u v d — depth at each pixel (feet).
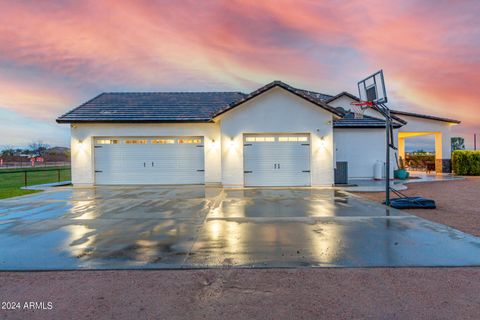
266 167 41.78
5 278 11.26
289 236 16.81
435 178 52.21
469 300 9.30
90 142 44.96
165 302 9.27
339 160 50.67
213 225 19.53
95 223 20.26
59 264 12.59
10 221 20.97
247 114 41.34
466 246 14.78
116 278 11.18
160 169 45.80
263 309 8.79
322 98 65.51
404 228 18.47
